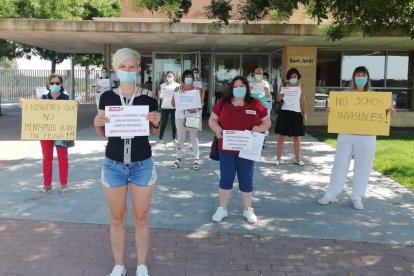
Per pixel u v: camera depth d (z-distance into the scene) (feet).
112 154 13.41
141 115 13.30
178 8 25.84
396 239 17.79
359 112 20.74
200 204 21.75
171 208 21.06
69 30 43.24
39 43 56.95
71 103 21.03
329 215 20.57
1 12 61.77
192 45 56.59
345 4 25.18
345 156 21.65
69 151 35.04
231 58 66.59
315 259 15.76
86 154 33.91
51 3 66.08
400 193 24.39
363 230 18.72
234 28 42.70
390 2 24.50
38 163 30.48
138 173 13.48
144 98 13.56
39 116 20.89
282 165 31.30
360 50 57.00
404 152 35.06
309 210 21.26
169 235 17.67
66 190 23.11
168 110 38.81
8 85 101.45
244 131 18.40
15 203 21.38
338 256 16.06
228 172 19.16
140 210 13.67
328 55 56.80
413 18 26.50
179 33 43.47
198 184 25.48
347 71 57.21
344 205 22.15
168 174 27.76
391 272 14.87
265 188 25.09
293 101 30.17
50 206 20.99
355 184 21.66
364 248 16.84
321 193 24.27
